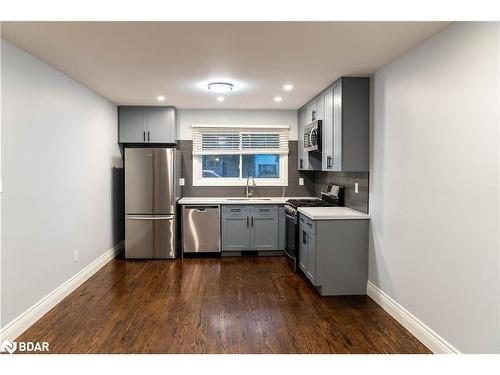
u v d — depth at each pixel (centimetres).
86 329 289
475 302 212
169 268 466
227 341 270
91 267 430
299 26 235
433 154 253
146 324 298
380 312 326
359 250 369
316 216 363
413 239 281
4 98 262
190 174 583
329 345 265
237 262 497
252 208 525
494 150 196
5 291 263
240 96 468
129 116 539
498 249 195
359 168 367
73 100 379
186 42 266
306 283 408
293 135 588
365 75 359
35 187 304
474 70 210
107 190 491
